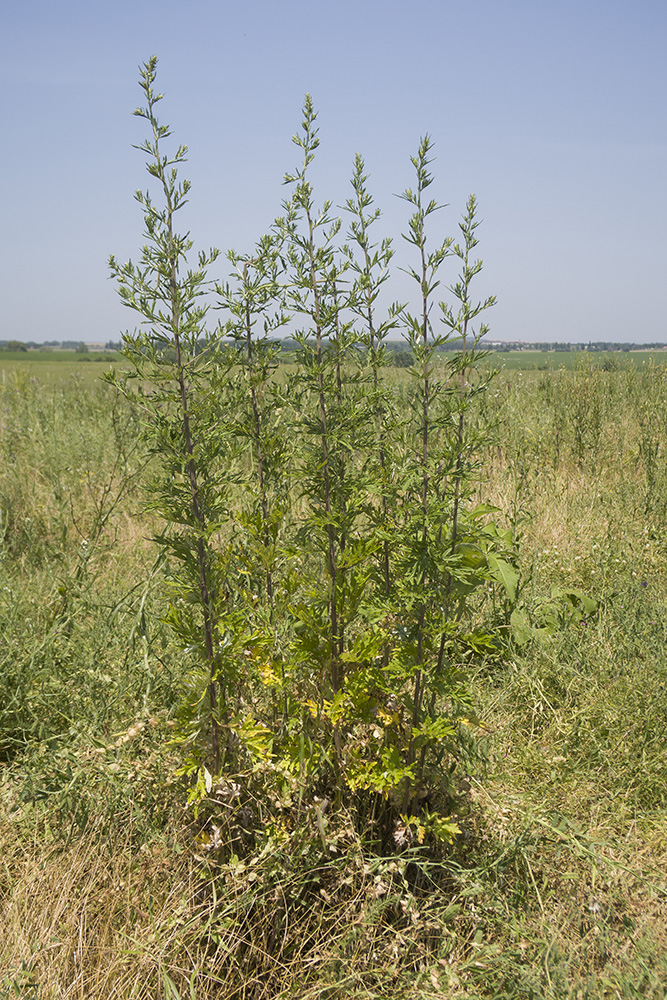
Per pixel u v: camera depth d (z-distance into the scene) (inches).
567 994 81.0
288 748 95.2
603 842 101.9
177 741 91.9
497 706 144.5
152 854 97.5
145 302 83.0
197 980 82.9
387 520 108.7
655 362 419.2
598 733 134.8
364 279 95.4
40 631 148.5
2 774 118.7
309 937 89.4
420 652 97.3
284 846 91.5
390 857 91.7
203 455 89.6
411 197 89.4
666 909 96.4
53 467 271.6
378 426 105.5
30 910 89.3
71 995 79.4
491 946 86.1
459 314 91.8
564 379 386.9
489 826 107.4
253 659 105.0
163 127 81.7
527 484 246.7
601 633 162.9
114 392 342.0
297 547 103.0
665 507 244.4
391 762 95.8
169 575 122.7
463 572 97.0
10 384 484.4
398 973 84.9
